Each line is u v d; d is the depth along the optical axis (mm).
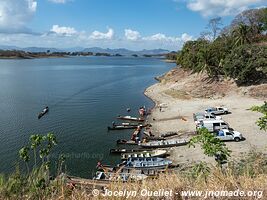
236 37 80438
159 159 34875
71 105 69688
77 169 33688
